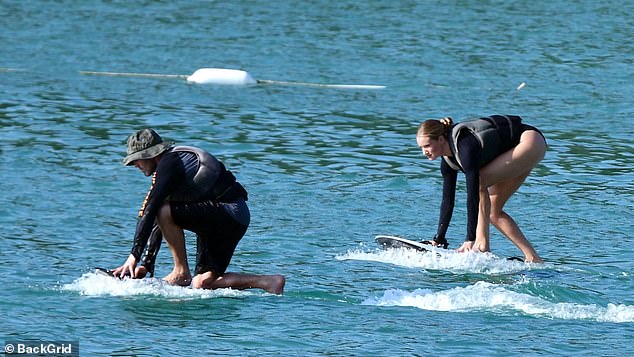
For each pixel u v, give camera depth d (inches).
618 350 790.5
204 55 2581.2
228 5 3358.8
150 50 2650.1
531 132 1083.3
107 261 1058.7
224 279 949.2
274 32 2888.8
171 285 945.5
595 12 3166.8
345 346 794.8
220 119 1863.9
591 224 1228.5
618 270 1043.9
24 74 2310.5
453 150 1078.4
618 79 2251.5
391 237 1108.5
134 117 1872.5
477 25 2957.7
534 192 1374.3
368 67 2411.4
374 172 1492.4
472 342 805.9
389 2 3378.4
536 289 957.2
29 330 820.0
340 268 1047.0
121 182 1406.3
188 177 929.5
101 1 3467.0
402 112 1943.9
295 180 1438.2
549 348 792.9
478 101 2038.6
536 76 2288.4
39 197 1317.7
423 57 2524.6
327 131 1774.1
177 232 945.5
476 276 1023.0
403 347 791.7
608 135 1742.1
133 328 829.8
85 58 2536.9
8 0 3457.2
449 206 1119.6
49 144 1632.6
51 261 1049.5
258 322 850.8
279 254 1094.4
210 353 775.1
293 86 2207.2
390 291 942.4
